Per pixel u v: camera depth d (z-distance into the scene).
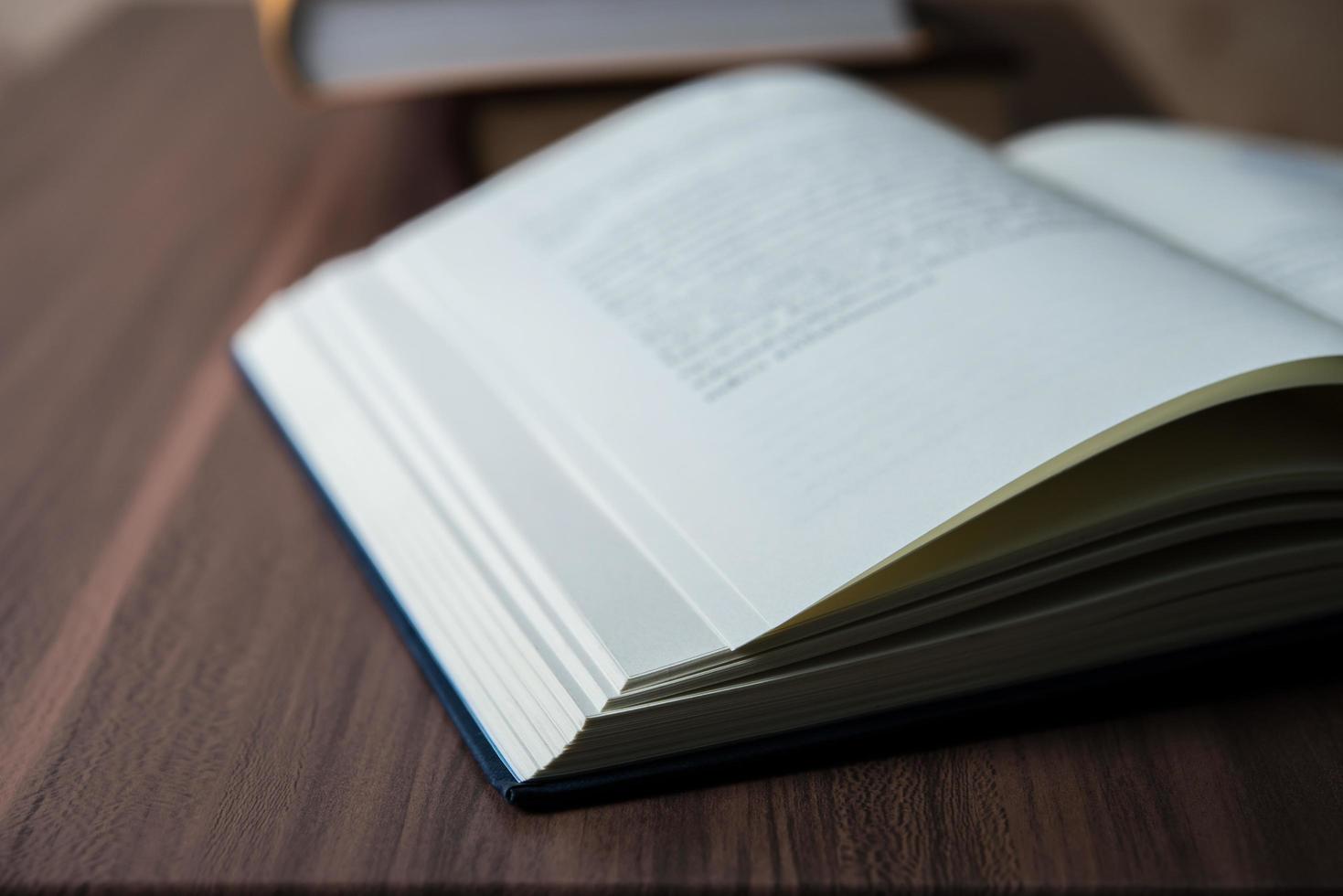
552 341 0.41
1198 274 0.35
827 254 0.40
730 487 0.33
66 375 0.50
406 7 0.59
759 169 0.46
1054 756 0.32
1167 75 0.83
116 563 0.40
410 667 0.35
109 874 0.29
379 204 0.64
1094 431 0.30
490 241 0.47
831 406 0.34
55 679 0.35
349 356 0.45
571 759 0.30
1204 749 0.32
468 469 0.37
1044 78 0.76
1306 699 0.34
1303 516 0.33
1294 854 0.29
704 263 0.42
